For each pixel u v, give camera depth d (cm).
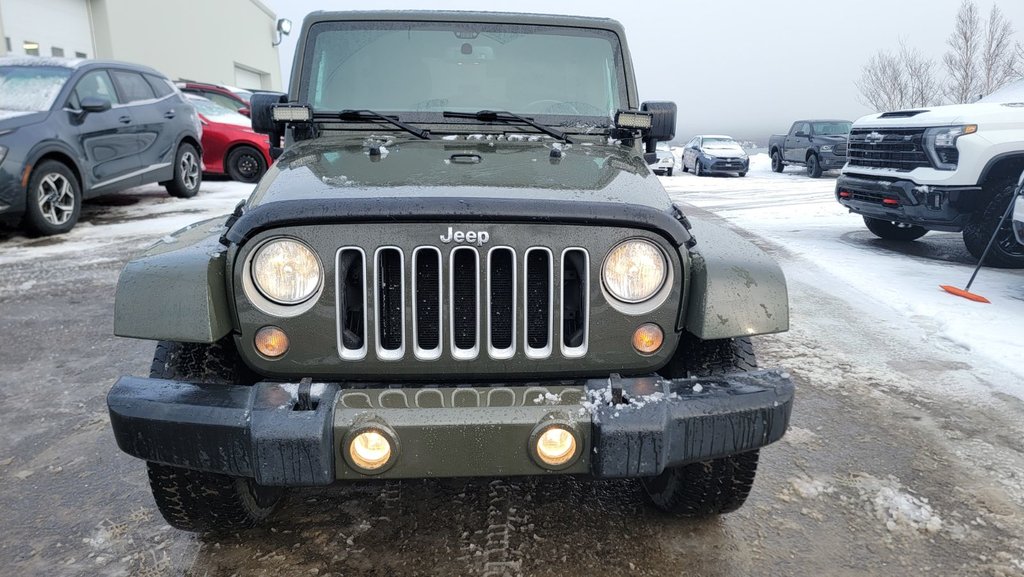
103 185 834
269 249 190
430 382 202
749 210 1111
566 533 241
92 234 774
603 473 185
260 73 3092
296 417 179
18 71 795
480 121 299
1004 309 504
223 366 208
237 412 182
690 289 203
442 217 189
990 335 445
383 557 228
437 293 196
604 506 257
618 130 301
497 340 199
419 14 318
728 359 215
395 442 179
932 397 358
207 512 225
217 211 928
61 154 761
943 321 479
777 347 437
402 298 191
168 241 216
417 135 286
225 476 216
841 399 356
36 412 341
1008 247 631
